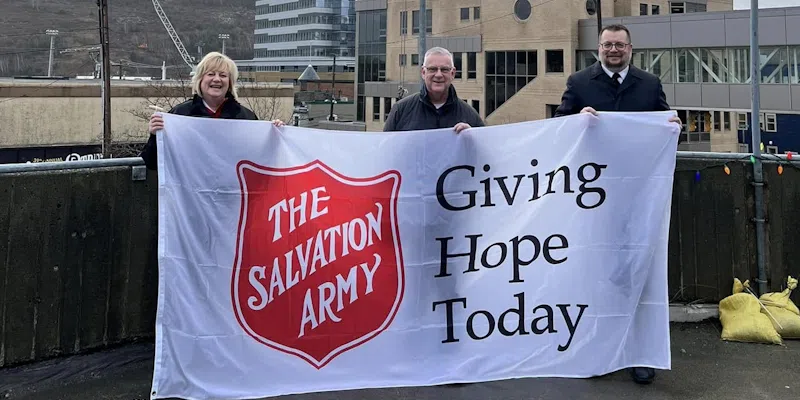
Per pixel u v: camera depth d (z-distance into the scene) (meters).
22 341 3.81
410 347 3.93
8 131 29.91
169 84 36.56
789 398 3.78
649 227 4.07
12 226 3.76
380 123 55.38
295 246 3.83
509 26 46.22
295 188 3.86
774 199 5.18
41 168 3.83
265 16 160.75
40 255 3.86
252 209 3.78
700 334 4.87
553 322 4.05
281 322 3.77
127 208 4.19
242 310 3.71
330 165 3.93
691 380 4.04
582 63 43.94
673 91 39.72
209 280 3.67
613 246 4.08
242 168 3.77
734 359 4.38
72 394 3.71
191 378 3.58
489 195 4.07
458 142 4.07
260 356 3.72
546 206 4.09
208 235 3.69
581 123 4.09
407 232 4.00
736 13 36.44
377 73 56.19
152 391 3.51
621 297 4.06
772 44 34.91
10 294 3.76
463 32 49.22
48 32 91.50
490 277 4.05
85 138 32.28
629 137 4.10
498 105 47.69
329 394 3.77
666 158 4.09
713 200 5.15
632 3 46.00
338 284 3.88
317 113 67.25
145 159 3.84
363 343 3.88
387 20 54.44
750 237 5.19
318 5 146.12
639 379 3.97
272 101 37.09
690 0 49.44
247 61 162.38
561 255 4.08
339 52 148.75
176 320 3.58
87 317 4.05
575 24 43.53
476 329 4.01
